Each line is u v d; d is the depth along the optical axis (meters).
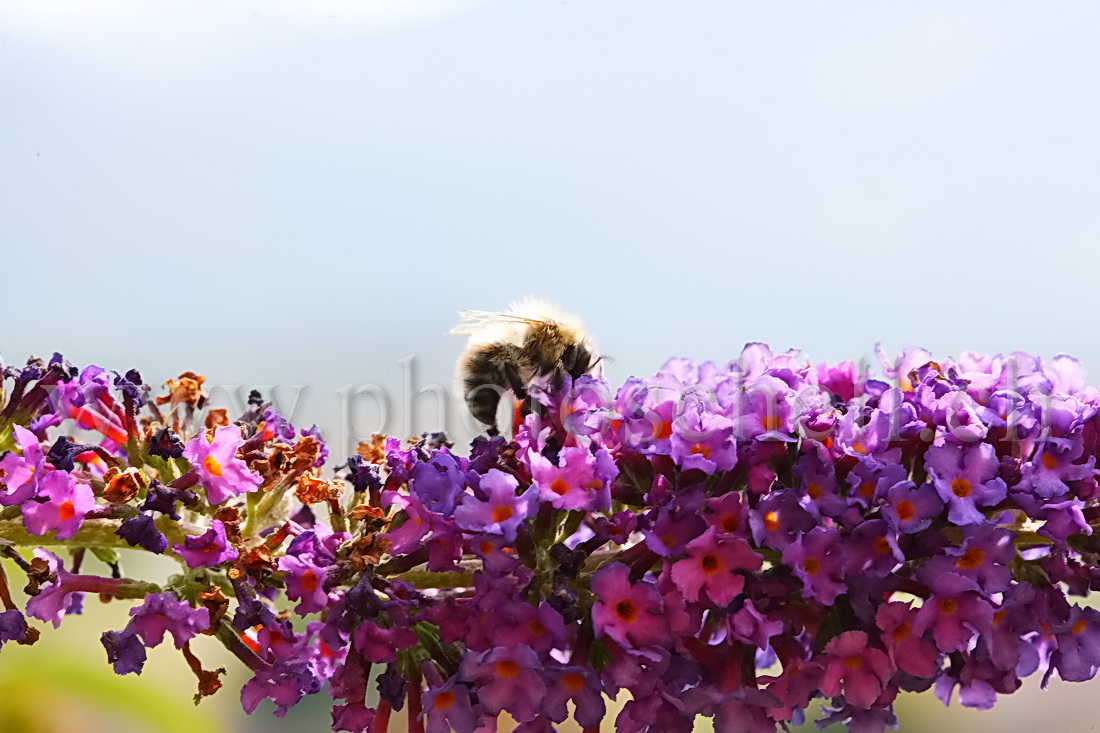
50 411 0.49
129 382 0.49
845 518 0.47
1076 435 0.47
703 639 0.48
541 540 0.47
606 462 0.47
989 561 0.47
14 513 0.48
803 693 0.47
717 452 0.47
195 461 0.47
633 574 0.47
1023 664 0.48
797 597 0.47
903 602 0.47
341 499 0.49
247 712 0.48
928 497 0.47
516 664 0.47
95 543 0.48
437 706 0.47
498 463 0.48
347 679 0.48
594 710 0.47
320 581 0.47
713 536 0.47
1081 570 0.48
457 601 0.48
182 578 0.48
